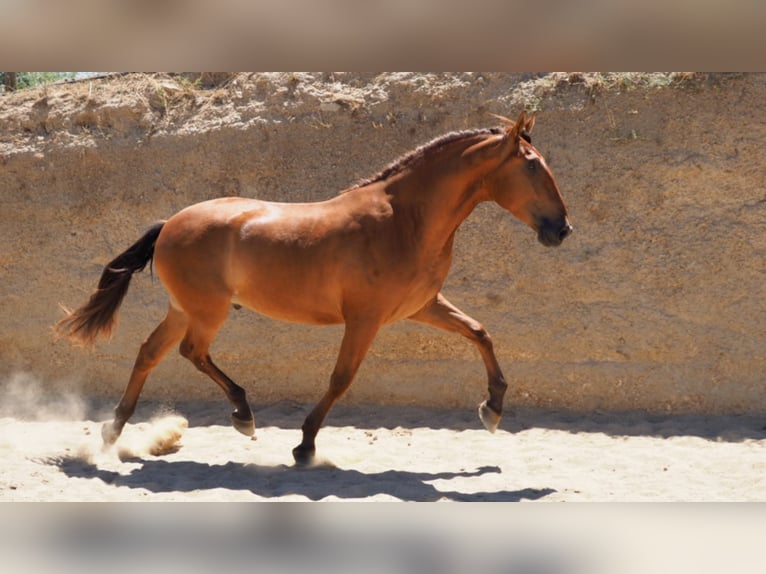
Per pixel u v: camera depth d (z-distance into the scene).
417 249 7.36
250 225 7.66
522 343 9.84
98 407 10.64
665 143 9.86
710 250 9.57
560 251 9.93
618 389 9.54
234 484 7.02
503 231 10.12
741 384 9.25
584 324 9.73
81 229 11.46
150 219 11.27
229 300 7.82
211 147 11.23
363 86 11.12
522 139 7.17
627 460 7.65
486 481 7.05
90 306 8.03
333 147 10.89
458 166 7.29
